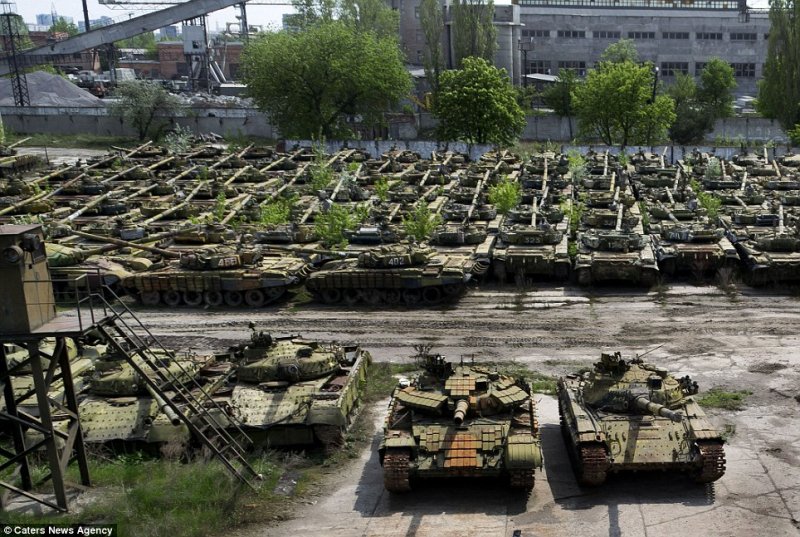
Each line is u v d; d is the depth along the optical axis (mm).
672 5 111750
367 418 21219
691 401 18094
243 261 34188
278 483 17469
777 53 82125
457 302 33094
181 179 60750
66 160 76062
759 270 33406
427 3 92500
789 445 18797
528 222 42062
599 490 16859
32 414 18594
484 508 16250
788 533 14969
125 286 34000
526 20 110312
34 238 14945
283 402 19031
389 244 37438
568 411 18219
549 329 28844
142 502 16297
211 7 108500
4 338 14977
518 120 79188
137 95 88125
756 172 58219
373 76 80500
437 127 83688
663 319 29719
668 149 72188
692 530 15133
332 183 55719
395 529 15492
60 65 142500
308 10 102938
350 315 31734
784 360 24734
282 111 82750
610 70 76875
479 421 17281
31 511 16234
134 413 18859
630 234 36062
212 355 22656
